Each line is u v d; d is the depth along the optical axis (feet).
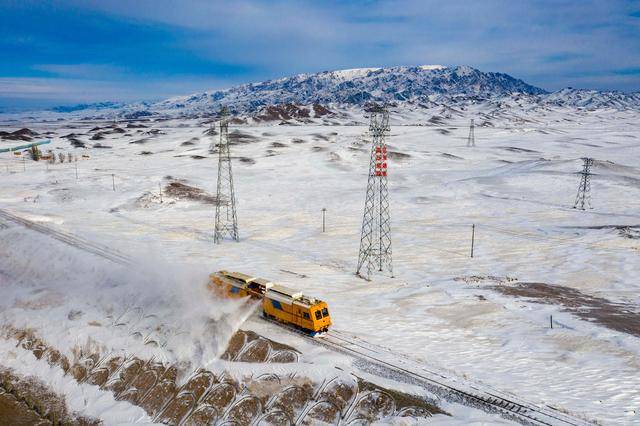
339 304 158.81
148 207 345.72
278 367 110.32
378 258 217.36
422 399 97.40
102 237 249.14
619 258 209.26
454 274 197.06
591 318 142.31
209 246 243.81
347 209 343.05
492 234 263.70
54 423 109.09
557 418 90.12
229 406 104.06
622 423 88.48
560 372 110.52
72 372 126.00
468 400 96.63
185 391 110.73
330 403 99.14
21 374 127.75
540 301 159.33
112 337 135.64
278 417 98.84
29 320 151.74
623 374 108.78
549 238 250.98
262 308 138.92
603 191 374.43
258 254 228.63
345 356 113.50
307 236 267.39
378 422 93.45
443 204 352.49
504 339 130.82
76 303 161.68
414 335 132.16
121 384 118.42
